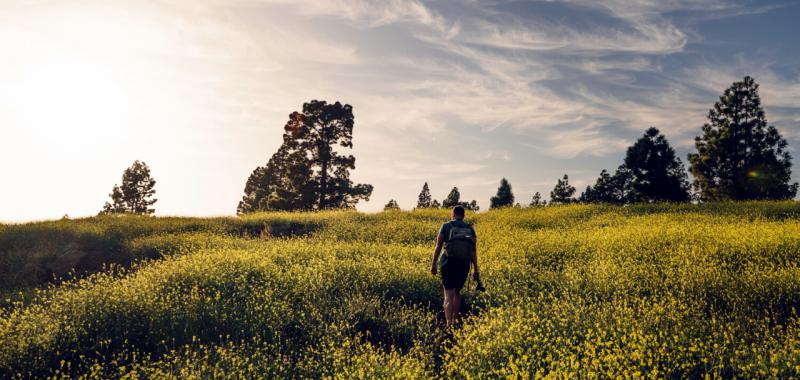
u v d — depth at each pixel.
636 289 8.94
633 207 24.70
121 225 19.34
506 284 9.31
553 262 12.09
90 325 7.12
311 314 7.61
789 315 7.86
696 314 7.49
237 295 8.54
